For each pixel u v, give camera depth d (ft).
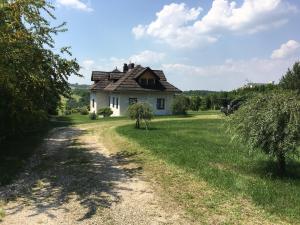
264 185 32.73
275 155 35.60
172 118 124.26
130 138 65.00
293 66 131.95
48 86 43.86
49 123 104.88
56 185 35.88
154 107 146.41
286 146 33.47
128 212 27.84
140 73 144.87
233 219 25.64
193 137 65.16
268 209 26.99
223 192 31.37
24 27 42.11
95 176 39.40
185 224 25.23
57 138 71.92
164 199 30.63
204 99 204.23
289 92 36.68
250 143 35.09
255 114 35.42
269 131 34.01
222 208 27.81
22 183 36.63
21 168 43.37
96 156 51.60
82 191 33.63
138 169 42.09
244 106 37.40
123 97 142.41
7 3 39.60
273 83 133.69
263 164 41.37
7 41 37.47
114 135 72.64
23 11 40.57
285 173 36.88
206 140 61.11
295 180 34.55
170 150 50.60
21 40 39.22
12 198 31.71
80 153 54.08
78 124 105.29
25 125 58.70
